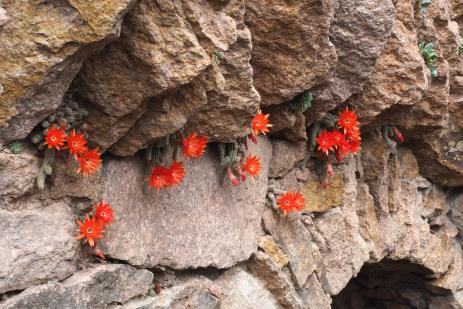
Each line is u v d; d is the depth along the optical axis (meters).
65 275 1.72
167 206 1.94
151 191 1.91
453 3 2.72
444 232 3.10
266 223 2.23
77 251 1.76
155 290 1.91
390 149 2.65
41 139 1.69
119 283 1.82
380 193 2.65
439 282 3.07
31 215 1.67
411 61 2.32
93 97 1.73
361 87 2.23
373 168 2.60
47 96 1.64
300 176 2.36
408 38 2.35
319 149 2.30
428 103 2.56
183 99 1.80
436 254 2.95
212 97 1.85
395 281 3.23
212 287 2.04
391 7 2.14
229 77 1.86
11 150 1.65
